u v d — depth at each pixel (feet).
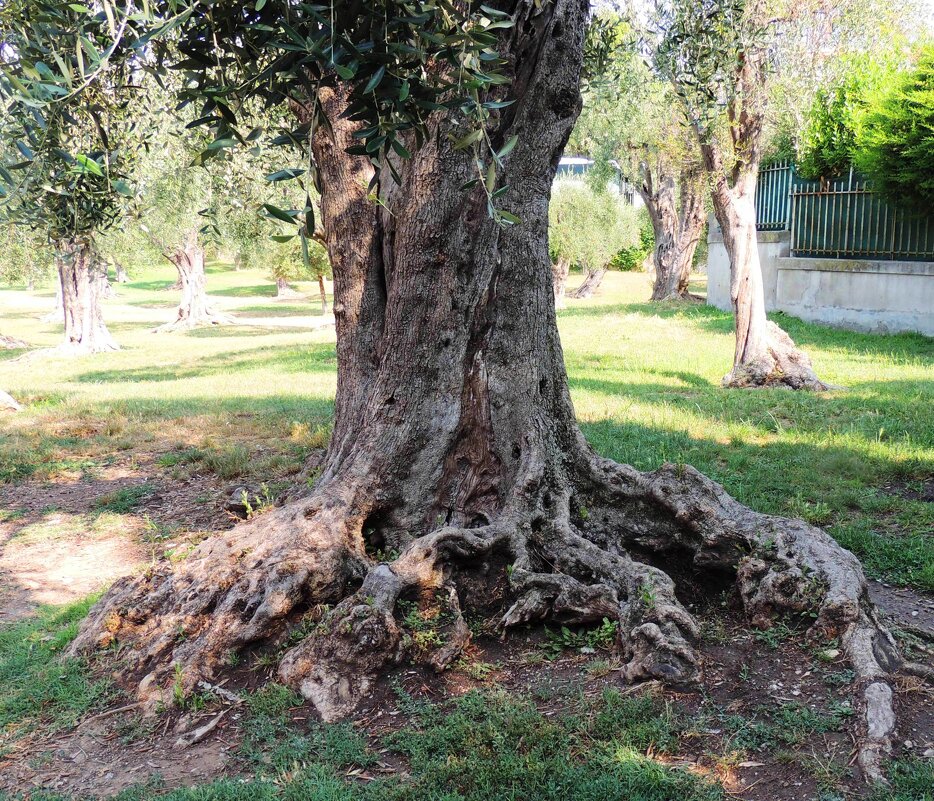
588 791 12.09
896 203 53.93
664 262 102.94
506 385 20.34
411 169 19.13
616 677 15.26
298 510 19.52
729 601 17.94
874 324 59.57
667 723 13.60
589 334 70.85
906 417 34.12
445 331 19.80
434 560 17.54
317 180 10.23
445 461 20.15
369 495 19.65
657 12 29.76
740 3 24.71
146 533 27.20
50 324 147.54
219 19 10.46
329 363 67.26
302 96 11.16
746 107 41.50
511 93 18.43
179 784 13.61
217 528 26.73
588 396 41.65
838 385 42.91
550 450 20.61
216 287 214.07
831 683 14.28
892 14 56.34
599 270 138.31
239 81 12.53
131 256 99.25
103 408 47.01
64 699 16.69
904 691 14.06
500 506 20.06
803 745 12.90
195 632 17.56
